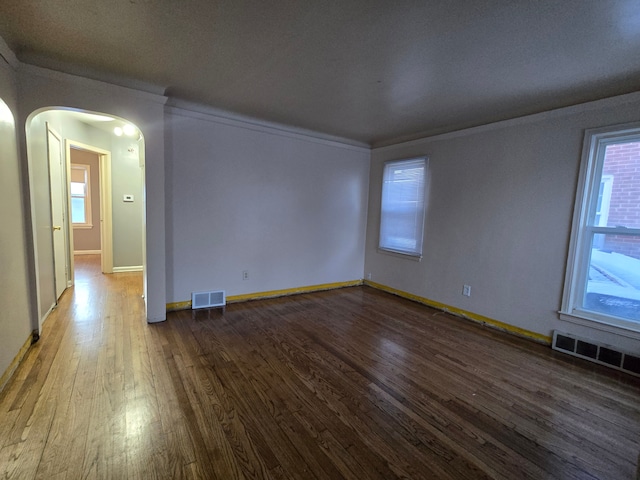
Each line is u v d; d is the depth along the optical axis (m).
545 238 3.12
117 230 5.44
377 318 3.70
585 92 2.68
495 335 3.32
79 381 2.16
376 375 2.41
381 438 1.75
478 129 3.63
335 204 4.84
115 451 1.57
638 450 1.72
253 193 4.04
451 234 3.95
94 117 4.45
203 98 3.22
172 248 3.54
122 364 2.41
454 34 1.93
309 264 4.68
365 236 5.27
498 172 3.46
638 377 2.53
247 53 2.27
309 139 4.45
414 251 4.42
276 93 3.02
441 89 2.78
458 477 1.51
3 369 2.04
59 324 3.13
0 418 1.76
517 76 2.46
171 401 1.98
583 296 2.95
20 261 2.41
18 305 2.34
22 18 1.88
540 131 3.13
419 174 4.32
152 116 3.01
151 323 3.23
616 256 2.75
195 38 2.09
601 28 1.79
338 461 1.58
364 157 5.08
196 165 3.60
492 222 3.53
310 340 3.00
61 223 4.02
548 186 3.08
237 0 1.69
